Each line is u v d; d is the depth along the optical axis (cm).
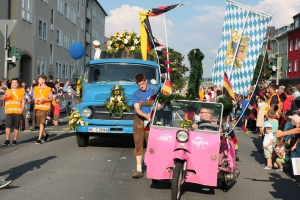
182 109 767
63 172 923
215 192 794
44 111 1384
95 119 1249
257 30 819
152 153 736
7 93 1335
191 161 723
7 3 2958
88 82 1361
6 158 1086
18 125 1345
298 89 1499
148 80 1353
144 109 877
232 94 794
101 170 959
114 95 1240
